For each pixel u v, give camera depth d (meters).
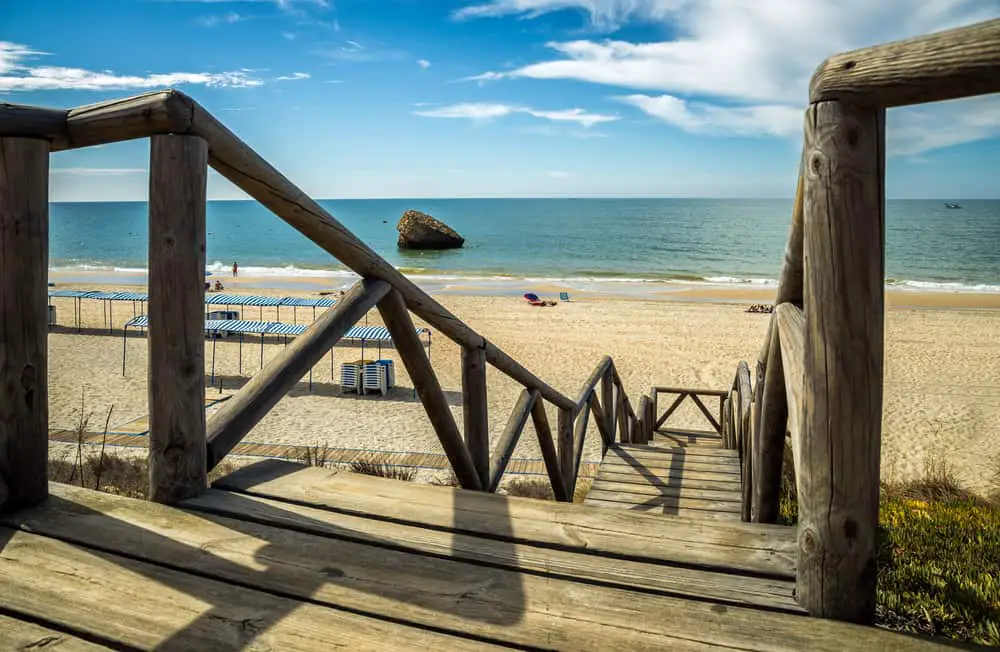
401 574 1.77
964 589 2.87
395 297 2.81
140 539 1.93
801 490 1.64
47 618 1.56
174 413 2.11
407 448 11.22
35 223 2.06
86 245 82.19
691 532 1.98
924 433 12.54
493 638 1.50
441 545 1.93
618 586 1.72
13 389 2.06
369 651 1.45
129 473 7.74
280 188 2.24
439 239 71.69
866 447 1.54
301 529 2.02
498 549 1.91
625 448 6.79
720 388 16.08
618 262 59.53
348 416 13.31
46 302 2.12
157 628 1.53
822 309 1.53
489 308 29.91
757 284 43.28
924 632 2.59
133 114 1.96
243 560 1.83
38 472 2.14
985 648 1.46
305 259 66.94
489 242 79.69
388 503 2.19
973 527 3.92
